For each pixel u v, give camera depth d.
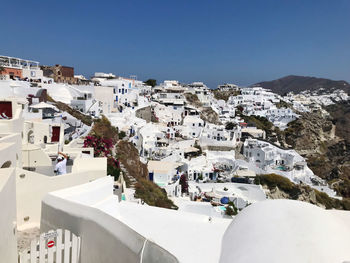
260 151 61.69
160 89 110.75
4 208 5.73
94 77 110.56
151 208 8.18
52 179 11.25
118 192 18.14
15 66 62.03
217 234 6.83
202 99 105.69
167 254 4.84
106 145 31.19
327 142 98.38
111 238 5.86
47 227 7.56
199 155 58.28
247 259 4.58
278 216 5.26
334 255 4.23
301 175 58.94
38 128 23.06
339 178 75.81
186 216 7.74
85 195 8.08
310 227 4.79
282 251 4.39
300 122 100.12
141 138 52.09
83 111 51.94
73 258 6.68
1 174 6.52
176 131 70.44
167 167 43.31
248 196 43.09
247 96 129.50
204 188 44.59
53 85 54.81
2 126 16.19
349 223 5.95
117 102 71.75
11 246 6.27
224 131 71.50
